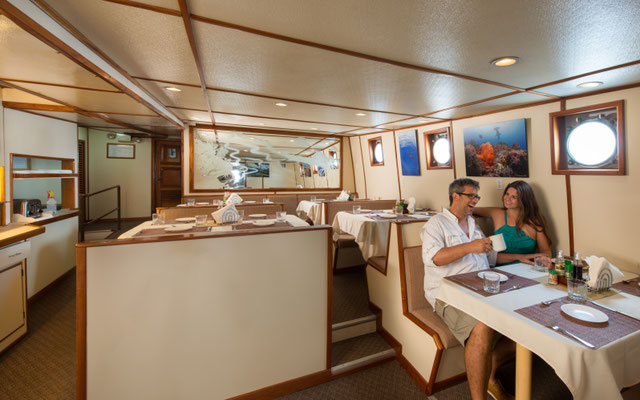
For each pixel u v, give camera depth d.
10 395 1.87
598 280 1.63
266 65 2.17
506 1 1.29
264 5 1.38
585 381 1.13
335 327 2.49
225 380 1.80
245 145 5.64
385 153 5.41
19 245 2.42
